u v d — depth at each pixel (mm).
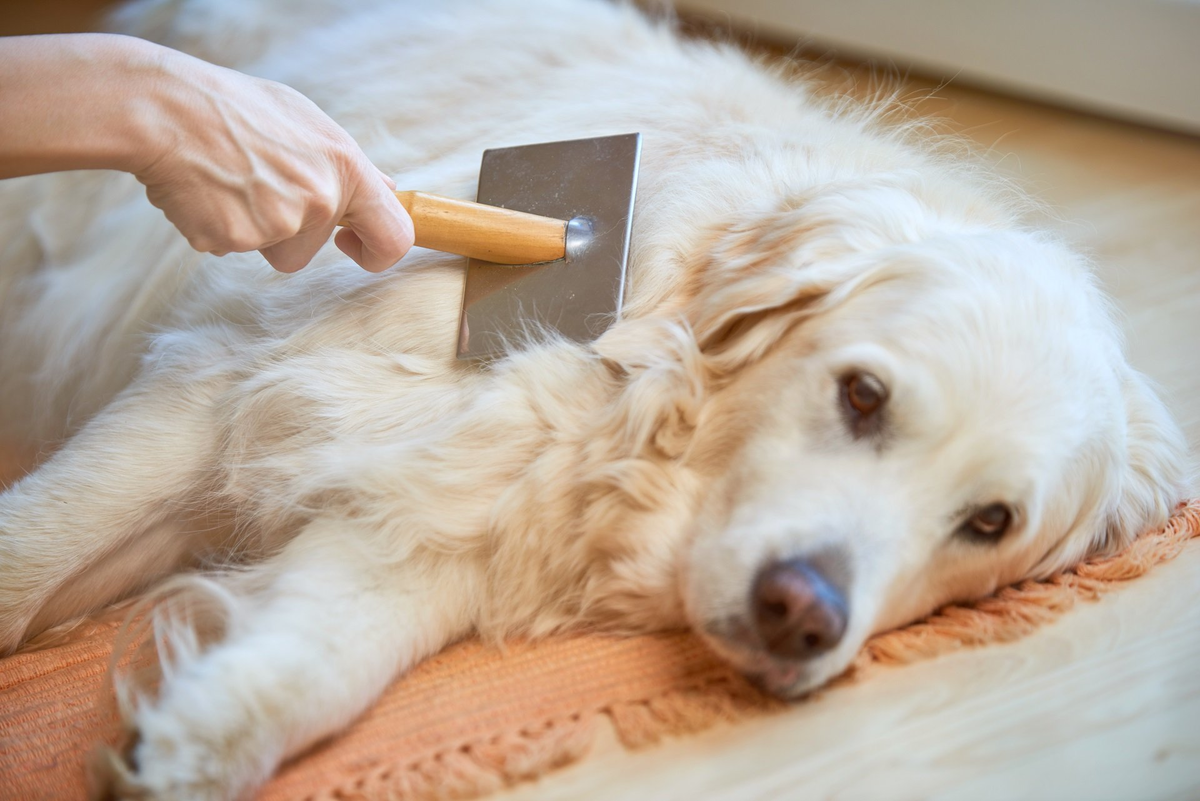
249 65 2014
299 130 1182
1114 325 1533
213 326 1548
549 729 1094
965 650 1271
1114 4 2535
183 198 1139
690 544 1248
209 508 1477
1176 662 1198
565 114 1657
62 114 1045
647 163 1530
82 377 1763
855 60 2836
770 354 1326
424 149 1718
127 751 1019
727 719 1136
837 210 1370
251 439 1424
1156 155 2627
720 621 1159
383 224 1266
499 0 1898
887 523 1193
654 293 1390
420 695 1190
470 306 1396
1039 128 2689
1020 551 1333
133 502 1423
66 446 1468
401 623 1218
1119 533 1462
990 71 2734
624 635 1320
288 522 1384
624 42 1832
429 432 1354
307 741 1079
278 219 1167
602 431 1315
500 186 1452
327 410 1389
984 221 1521
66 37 1069
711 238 1437
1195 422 1756
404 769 1046
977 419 1214
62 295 1786
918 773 1032
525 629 1335
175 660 1233
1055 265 1397
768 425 1261
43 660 1340
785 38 2830
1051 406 1259
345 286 1469
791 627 1104
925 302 1260
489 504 1314
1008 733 1088
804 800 998
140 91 1081
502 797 1021
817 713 1152
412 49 1840
